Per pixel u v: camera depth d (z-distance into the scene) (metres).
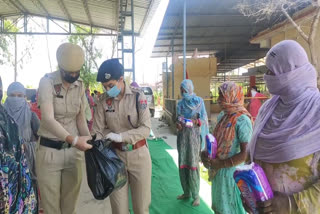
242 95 2.38
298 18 8.24
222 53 18.72
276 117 1.50
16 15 15.95
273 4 7.85
